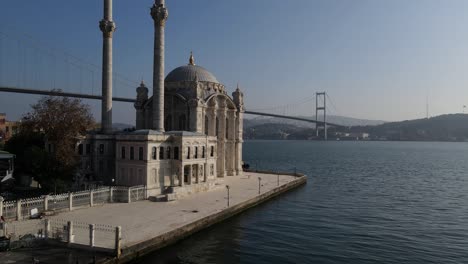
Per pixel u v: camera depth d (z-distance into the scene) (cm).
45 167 7144
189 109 9088
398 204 7831
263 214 6725
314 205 7619
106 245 4109
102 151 8088
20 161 7800
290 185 9588
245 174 11119
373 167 16562
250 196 7406
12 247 3956
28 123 7569
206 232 5469
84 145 7900
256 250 4775
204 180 8069
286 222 6178
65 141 7356
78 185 7106
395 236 5438
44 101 7638
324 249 4838
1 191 6938
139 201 6662
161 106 7981
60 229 4375
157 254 4509
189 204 6494
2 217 4531
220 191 7994
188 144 7588
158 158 7200
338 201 8094
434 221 6362
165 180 7369
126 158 7256
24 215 5019
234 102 10862
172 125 9375
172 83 9562
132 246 4153
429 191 9656
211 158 8400
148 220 5294
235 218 6334
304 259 4481
